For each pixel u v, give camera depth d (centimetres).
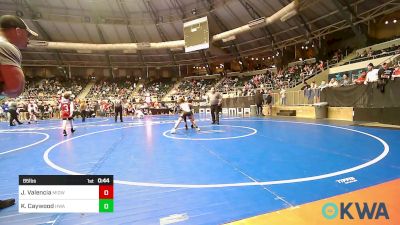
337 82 1598
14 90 199
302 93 1741
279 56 3509
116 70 4606
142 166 511
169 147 717
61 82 4200
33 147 782
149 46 3688
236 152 622
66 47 3616
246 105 2247
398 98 963
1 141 943
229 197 337
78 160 578
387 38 2427
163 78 4622
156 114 3075
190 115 1109
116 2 3506
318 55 3000
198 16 3397
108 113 2962
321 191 346
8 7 3247
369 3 2169
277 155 575
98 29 3744
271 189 360
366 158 520
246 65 4091
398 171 425
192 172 458
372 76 1151
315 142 725
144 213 298
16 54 201
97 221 281
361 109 1177
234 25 3322
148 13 3634
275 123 1338
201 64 4312
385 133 845
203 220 276
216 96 1398
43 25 3525
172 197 343
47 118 2806
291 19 2784
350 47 2914
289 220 269
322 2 2356
